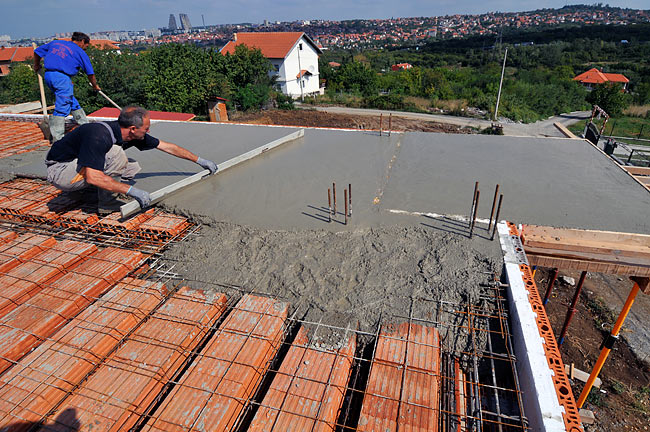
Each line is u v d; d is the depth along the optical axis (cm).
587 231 329
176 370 225
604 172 478
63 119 585
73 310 273
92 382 212
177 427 186
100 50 3106
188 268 316
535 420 188
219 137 645
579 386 693
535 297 257
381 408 195
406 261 307
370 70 4756
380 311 261
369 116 3234
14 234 378
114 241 361
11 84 3922
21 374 216
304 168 519
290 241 341
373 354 227
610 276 991
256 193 442
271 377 233
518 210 383
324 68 5197
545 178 464
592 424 634
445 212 382
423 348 231
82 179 374
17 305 283
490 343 235
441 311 260
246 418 210
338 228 359
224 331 242
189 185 461
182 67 3136
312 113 3281
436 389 205
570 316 571
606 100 3919
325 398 199
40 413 198
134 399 202
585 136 1100
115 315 256
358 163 533
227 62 3550
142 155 556
